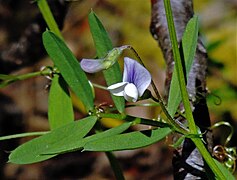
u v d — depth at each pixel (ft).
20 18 0.89
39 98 1.41
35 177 1.39
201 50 0.60
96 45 0.49
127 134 0.44
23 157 0.46
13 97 1.40
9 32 0.93
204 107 0.56
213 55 1.35
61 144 0.46
